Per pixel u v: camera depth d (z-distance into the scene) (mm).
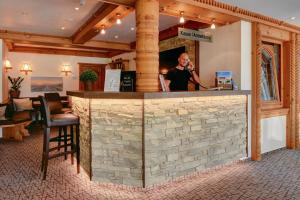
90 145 3541
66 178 3713
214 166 4145
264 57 5406
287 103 5652
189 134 3750
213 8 4121
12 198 3072
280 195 3234
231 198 3137
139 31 3551
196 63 5555
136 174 3324
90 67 10547
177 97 3422
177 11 4180
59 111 7211
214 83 5090
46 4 4699
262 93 5301
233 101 4441
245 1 4133
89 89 4344
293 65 5637
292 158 4898
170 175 3547
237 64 4684
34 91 9602
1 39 6730
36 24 6137
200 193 3268
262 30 4879
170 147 3531
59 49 9852
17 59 9297
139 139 3297
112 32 7094
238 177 3846
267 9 4531
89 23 5641
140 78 3559
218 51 5035
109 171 3457
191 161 3795
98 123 3498
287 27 5379
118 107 3387
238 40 4652
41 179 3680
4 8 4934
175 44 6410
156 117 3373
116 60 9797
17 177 3770
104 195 3188
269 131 5238
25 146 5805
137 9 3570
